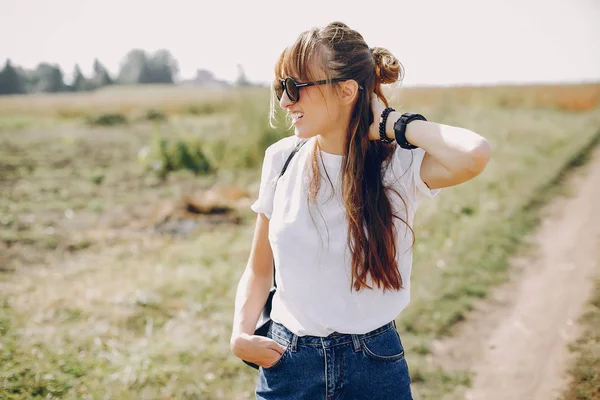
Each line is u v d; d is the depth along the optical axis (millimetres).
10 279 4703
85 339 3586
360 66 1396
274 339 1518
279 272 1485
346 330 1423
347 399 1444
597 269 5012
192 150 10539
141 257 5434
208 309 4188
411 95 28281
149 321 3967
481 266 5105
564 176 9211
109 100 36781
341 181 1432
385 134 1395
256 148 10977
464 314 4199
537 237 6086
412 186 1438
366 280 1429
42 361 3227
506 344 3754
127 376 3125
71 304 4184
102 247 5746
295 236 1438
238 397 3053
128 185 8945
